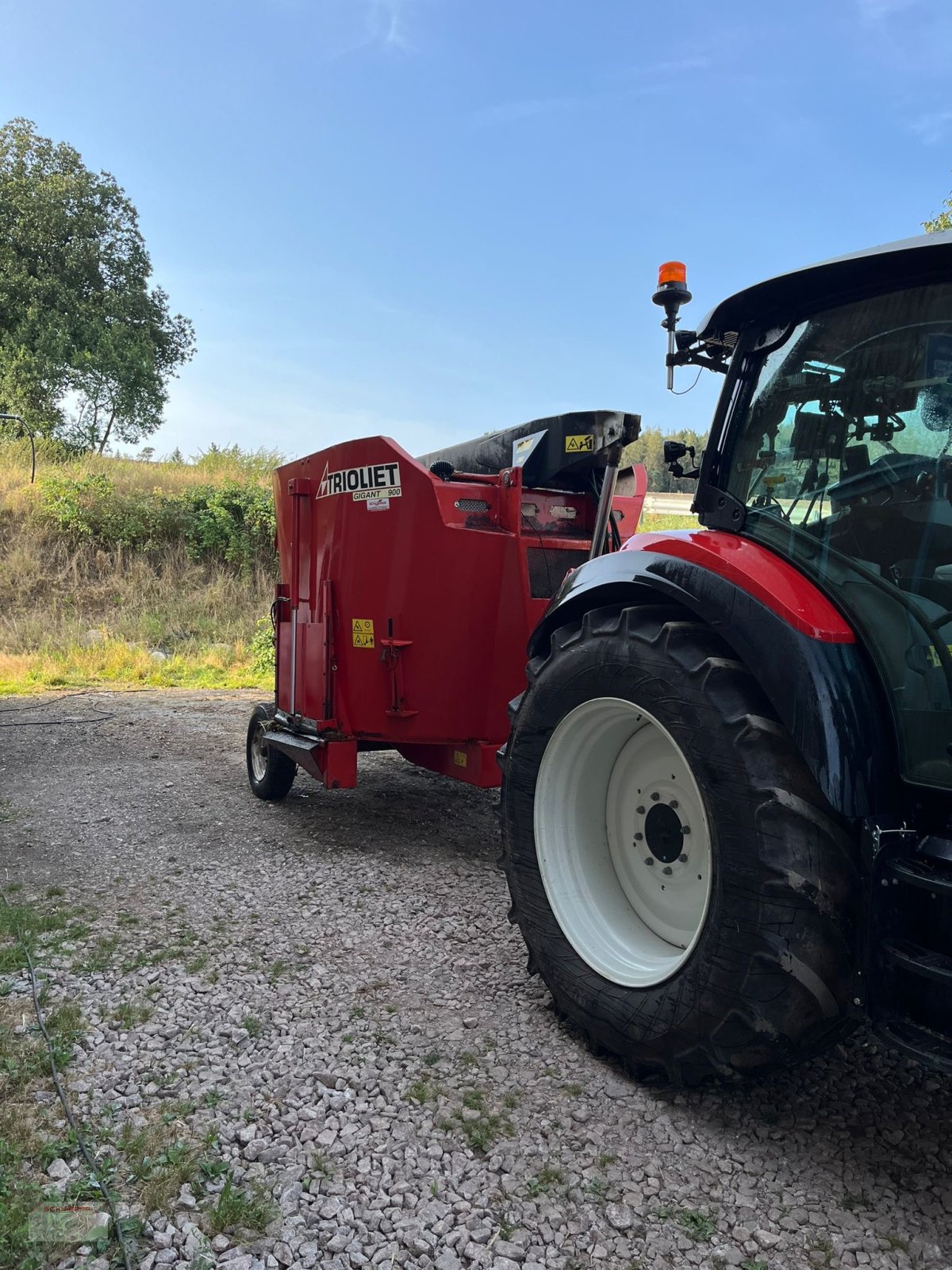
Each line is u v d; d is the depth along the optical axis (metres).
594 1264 1.85
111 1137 2.22
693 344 2.76
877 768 2.08
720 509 2.61
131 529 14.30
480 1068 2.57
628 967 2.57
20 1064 2.54
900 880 1.99
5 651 11.60
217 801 5.59
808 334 2.40
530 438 4.70
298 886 4.09
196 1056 2.61
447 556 4.24
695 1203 2.03
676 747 2.34
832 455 2.30
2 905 3.74
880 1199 2.04
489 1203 2.02
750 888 2.12
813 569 2.30
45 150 26.73
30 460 16.67
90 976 3.12
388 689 4.43
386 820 5.22
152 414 27.75
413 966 3.25
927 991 1.95
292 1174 2.10
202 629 12.96
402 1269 1.82
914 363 2.13
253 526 14.77
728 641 2.26
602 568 2.77
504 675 4.39
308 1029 2.78
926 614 2.05
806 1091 2.47
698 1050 2.28
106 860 4.43
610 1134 2.27
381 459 4.32
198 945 3.41
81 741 7.28
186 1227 1.91
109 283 27.86
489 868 4.39
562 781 2.84
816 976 2.05
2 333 25.56
